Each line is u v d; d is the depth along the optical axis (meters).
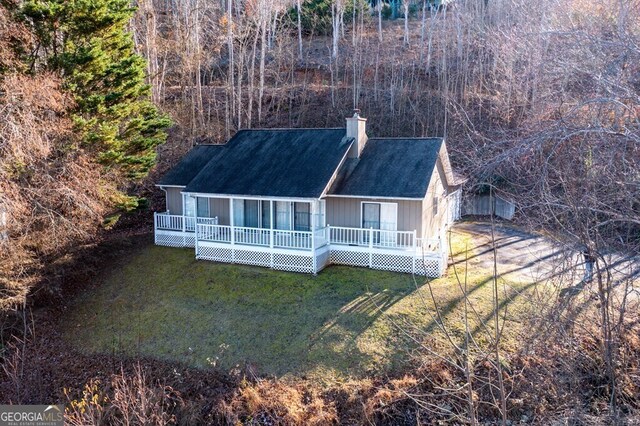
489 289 16.00
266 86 41.00
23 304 16.41
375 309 15.41
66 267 19.08
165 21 40.62
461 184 24.83
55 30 18.58
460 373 12.70
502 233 24.30
